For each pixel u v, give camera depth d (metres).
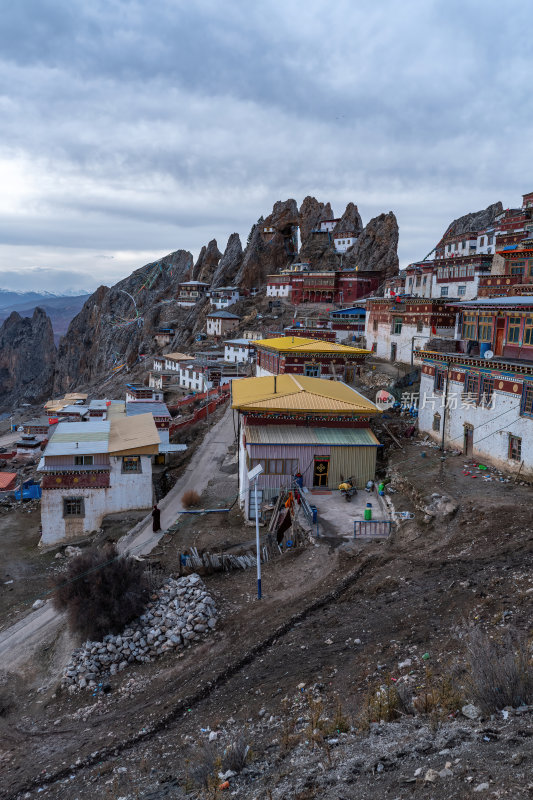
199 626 22.28
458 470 32.88
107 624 23.11
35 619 27.84
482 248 85.06
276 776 11.01
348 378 60.91
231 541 32.25
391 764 9.95
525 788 7.81
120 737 16.70
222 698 17.16
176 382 113.75
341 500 32.91
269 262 179.62
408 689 13.17
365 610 19.92
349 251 154.88
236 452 52.94
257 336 112.62
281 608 22.34
